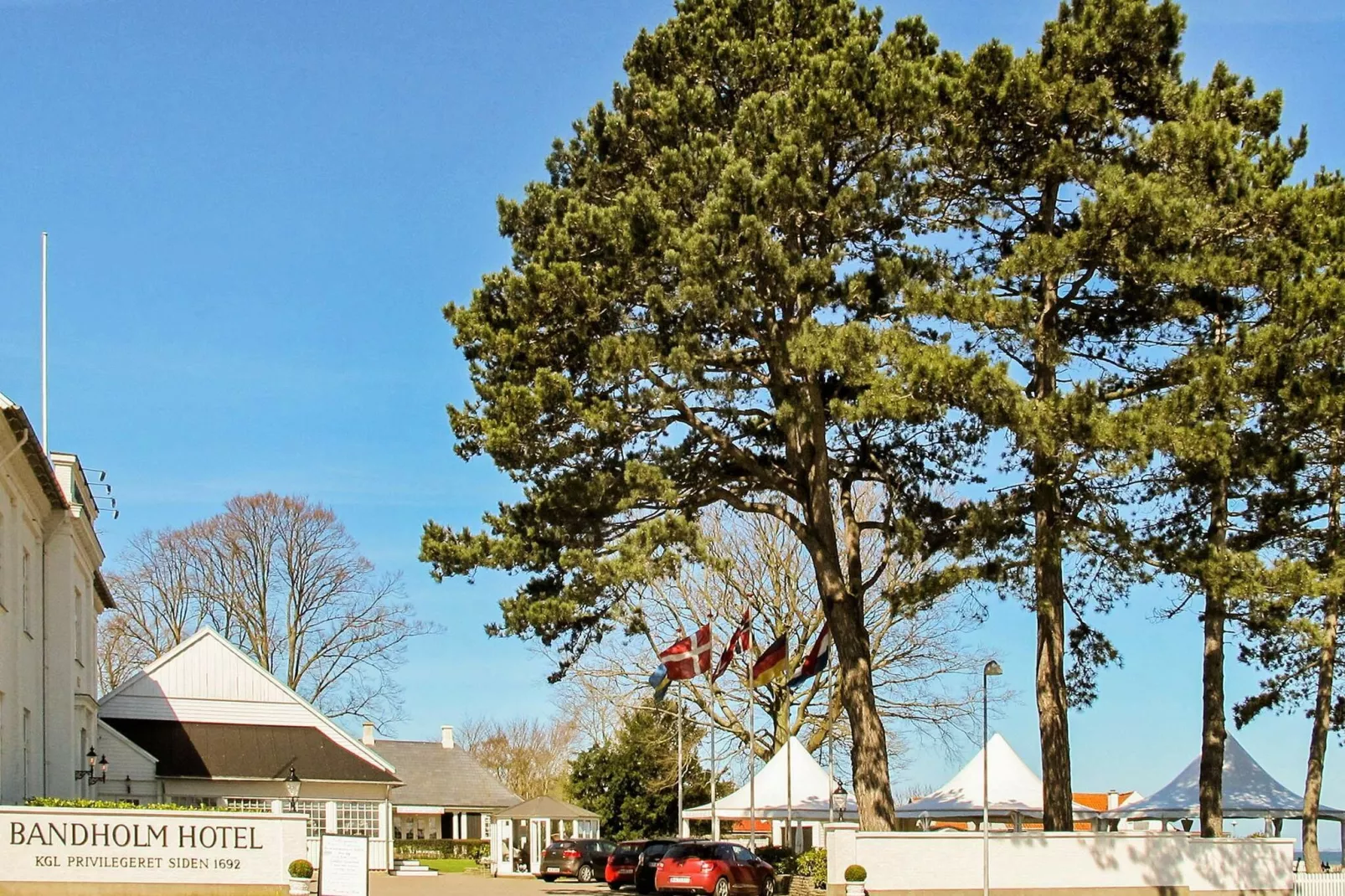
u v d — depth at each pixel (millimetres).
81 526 33906
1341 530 32125
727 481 29641
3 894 26078
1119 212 25391
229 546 58719
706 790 63781
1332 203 26984
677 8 29594
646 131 28484
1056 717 29750
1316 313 25609
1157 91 27859
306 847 27734
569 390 26000
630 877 39625
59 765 32188
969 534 27406
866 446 30219
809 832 55406
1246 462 26516
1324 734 35188
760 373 28500
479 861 62344
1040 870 30109
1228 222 26719
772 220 26219
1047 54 27750
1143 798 42531
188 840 27203
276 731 49156
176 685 48656
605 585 26594
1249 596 26500
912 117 26375
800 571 47938
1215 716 33906
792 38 28922
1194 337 28453
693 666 37500
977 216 28500
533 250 28391
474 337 27391
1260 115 29188
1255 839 32125
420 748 73625
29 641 30188
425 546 28562
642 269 26391
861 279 26375
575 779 64688
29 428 26172
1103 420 24594
